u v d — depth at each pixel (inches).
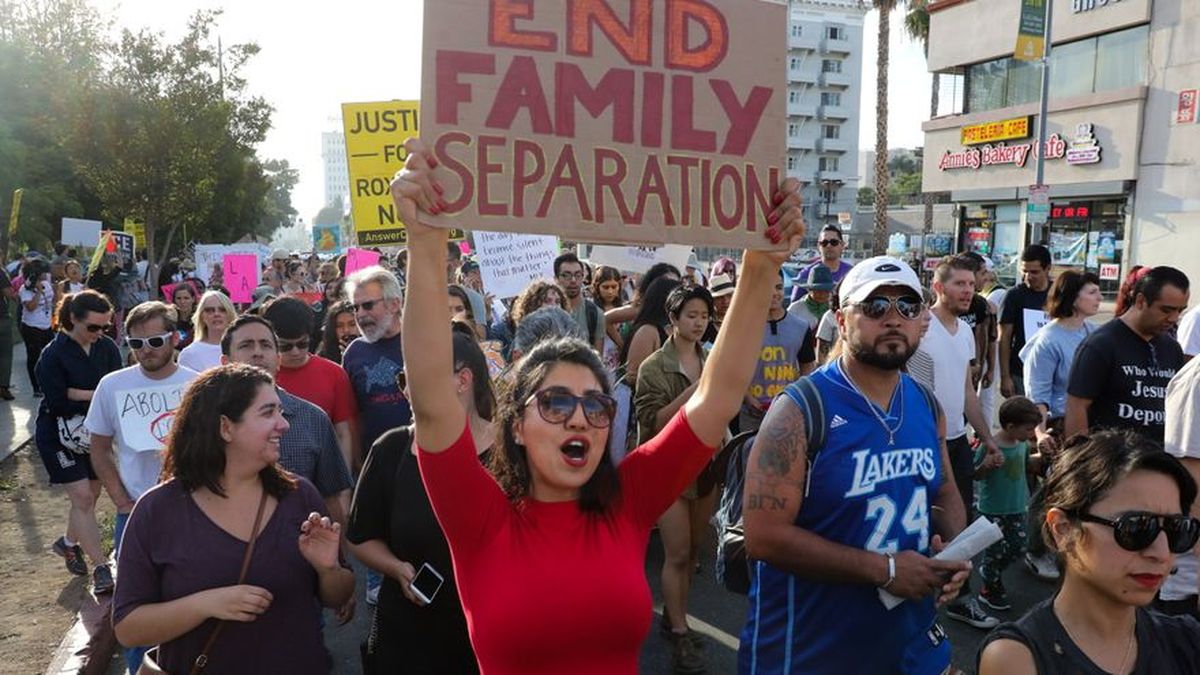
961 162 1151.6
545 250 340.2
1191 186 885.2
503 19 83.3
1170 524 72.6
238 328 162.4
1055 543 77.8
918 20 1337.4
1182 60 888.9
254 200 1642.5
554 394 87.6
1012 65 1090.7
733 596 222.4
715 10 88.9
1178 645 77.0
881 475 109.0
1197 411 130.3
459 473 86.7
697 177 88.2
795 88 4101.9
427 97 81.7
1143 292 166.7
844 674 107.7
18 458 369.7
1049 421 218.1
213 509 110.2
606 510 91.4
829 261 340.5
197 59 862.5
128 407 174.7
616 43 86.0
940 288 201.8
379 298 200.4
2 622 207.2
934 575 102.3
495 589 86.4
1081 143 985.5
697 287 199.3
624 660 88.9
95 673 186.5
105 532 269.1
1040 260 302.4
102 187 859.4
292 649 110.6
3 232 1111.0
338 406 197.6
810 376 114.3
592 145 85.3
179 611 103.7
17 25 1149.7
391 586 123.8
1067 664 74.7
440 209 81.2
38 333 502.9
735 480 122.1
